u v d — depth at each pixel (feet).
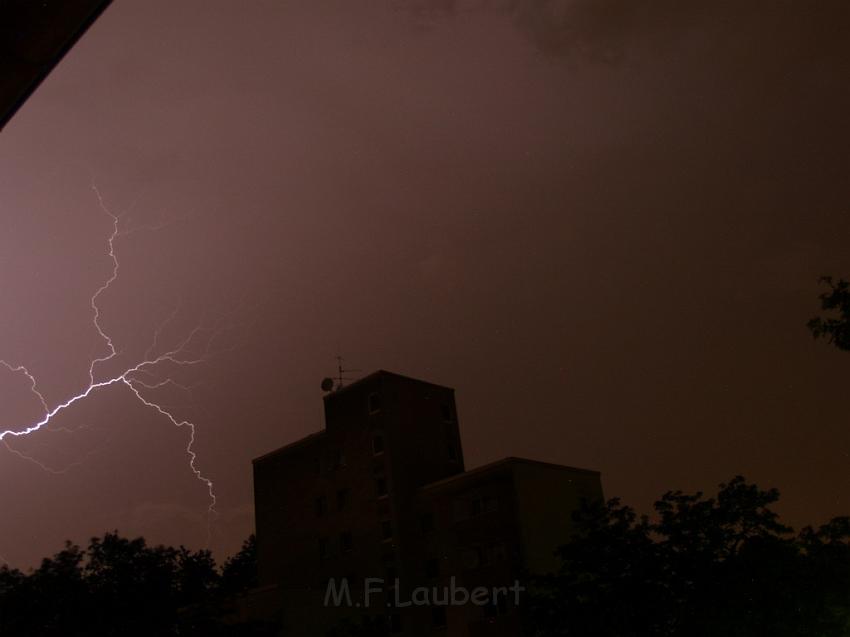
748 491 67.31
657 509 69.82
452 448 136.98
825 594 59.93
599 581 70.18
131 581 90.27
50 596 86.79
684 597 65.00
